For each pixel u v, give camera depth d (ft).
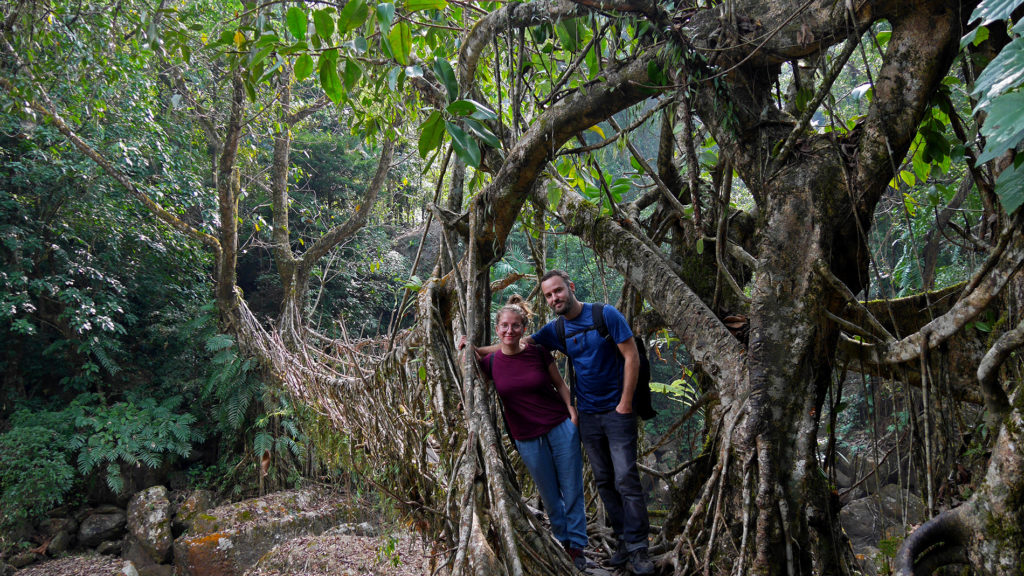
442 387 9.42
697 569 7.61
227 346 30.89
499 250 10.63
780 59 6.93
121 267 33.32
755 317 6.98
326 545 22.68
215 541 24.75
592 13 7.92
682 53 7.18
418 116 15.03
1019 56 4.31
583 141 9.97
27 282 28.81
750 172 7.37
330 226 45.01
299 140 45.09
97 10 20.29
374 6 7.51
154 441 29.32
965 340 7.38
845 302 6.84
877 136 6.39
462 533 6.91
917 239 13.51
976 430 7.13
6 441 26.58
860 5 6.15
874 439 7.82
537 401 9.30
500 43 10.36
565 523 9.36
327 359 20.70
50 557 26.48
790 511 6.59
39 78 20.08
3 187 30.17
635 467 8.94
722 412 7.57
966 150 7.87
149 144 30.25
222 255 32.37
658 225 12.10
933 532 5.40
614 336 8.79
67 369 32.14
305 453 29.32
